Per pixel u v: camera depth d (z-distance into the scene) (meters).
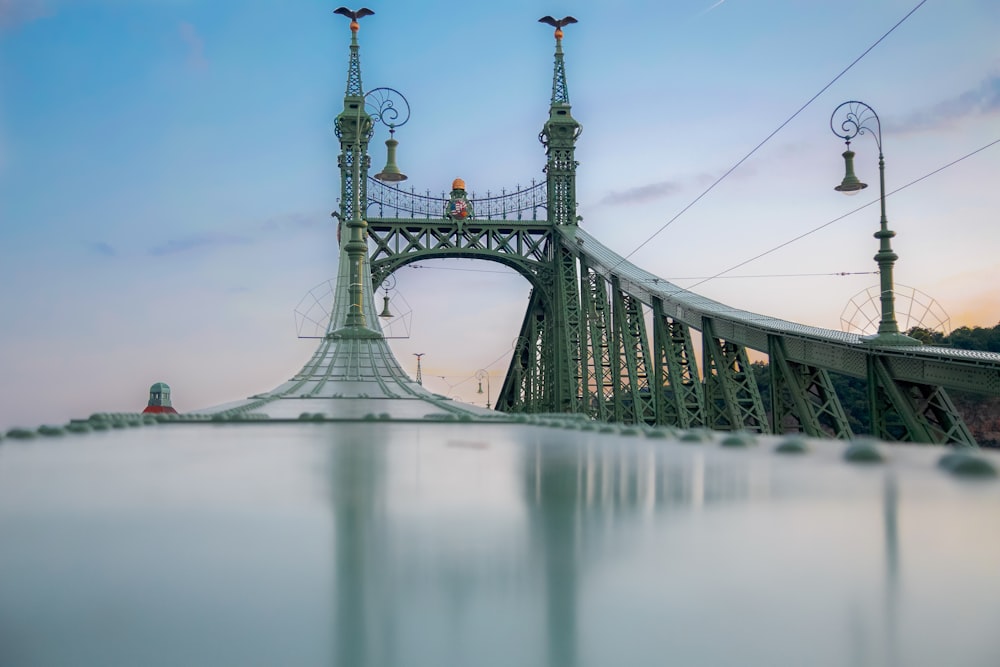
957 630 2.37
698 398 52.78
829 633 2.39
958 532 3.68
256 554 3.38
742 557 3.25
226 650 2.28
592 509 4.43
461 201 88.38
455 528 3.91
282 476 6.11
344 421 16.41
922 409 26.44
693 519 4.09
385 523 4.04
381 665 2.18
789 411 34.94
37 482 5.72
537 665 2.14
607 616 2.56
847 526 3.85
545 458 7.51
